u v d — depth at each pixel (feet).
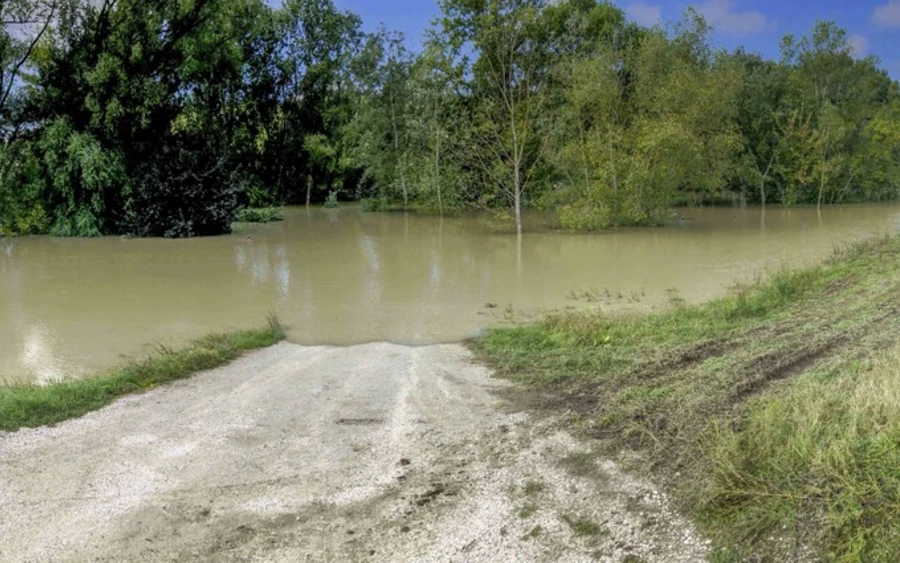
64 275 50.03
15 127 80.64
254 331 30.71
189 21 87.81
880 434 12.70
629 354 22.95
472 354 26.04
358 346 28.48
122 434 17.71
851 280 34.17
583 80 73.87
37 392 20.95
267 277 47.75
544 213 93.76
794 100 111.45
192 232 76.95
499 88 79.97
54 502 14.03
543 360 23.72
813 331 23.22
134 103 81.25
